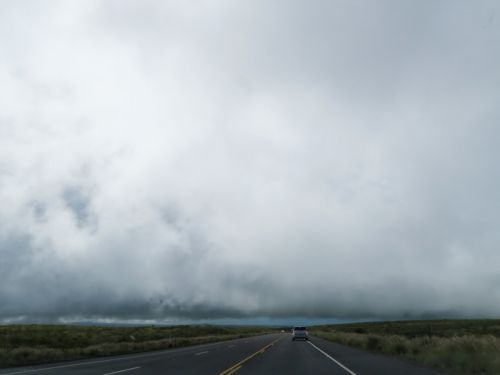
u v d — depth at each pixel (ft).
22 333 232.32
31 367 69.36
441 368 60.44
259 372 57.67
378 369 59.72
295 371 58.49
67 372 60.13
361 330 345.51
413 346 92.73
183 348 128.06
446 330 246.68
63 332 262.88
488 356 59.67
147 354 100.89
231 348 123.54
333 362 72.49
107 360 83.15
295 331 189.37
